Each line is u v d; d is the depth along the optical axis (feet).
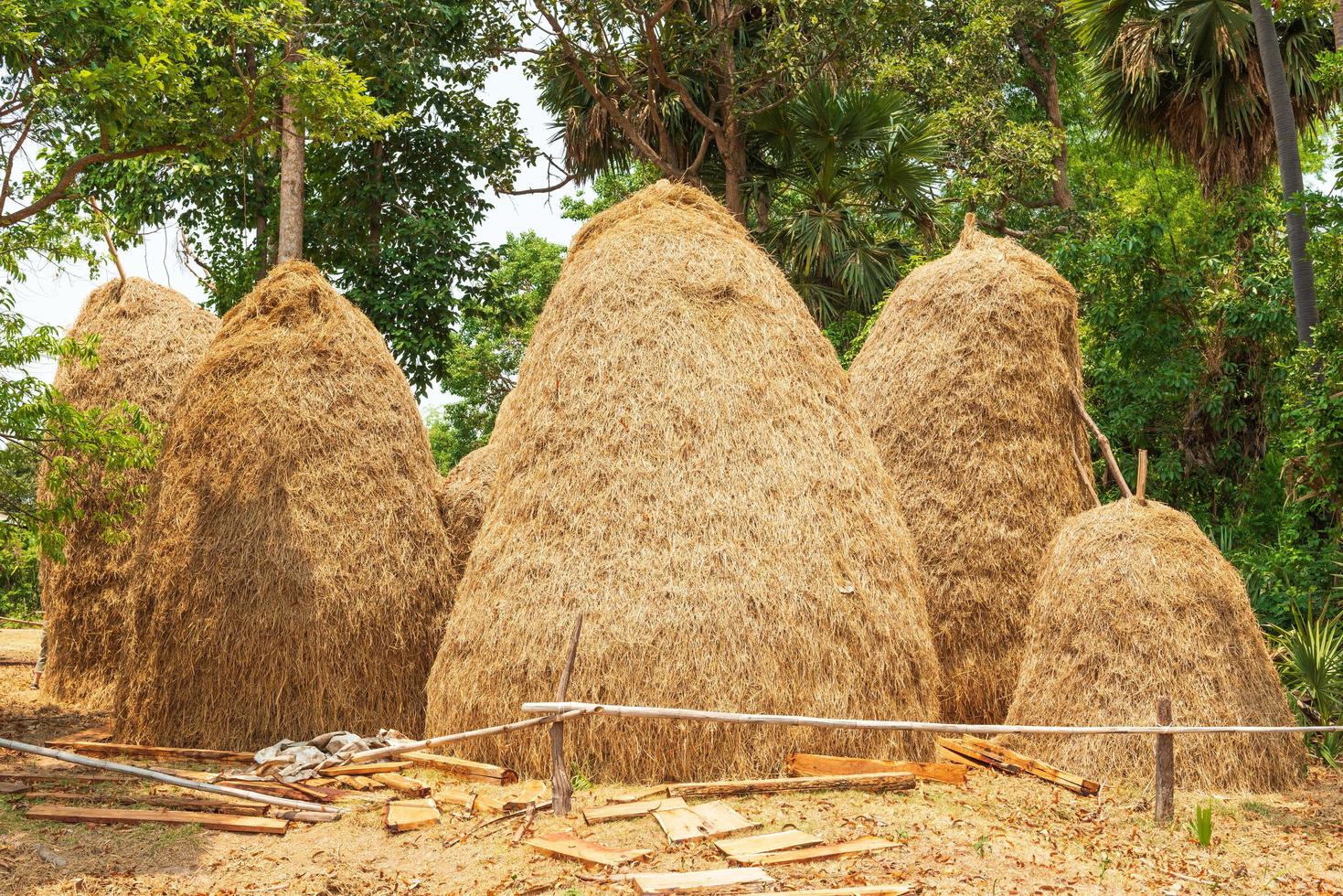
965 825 20.34
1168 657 24.61
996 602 28.81
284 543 26.81
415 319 60.70
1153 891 17.63
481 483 31.32
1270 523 46.80
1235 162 49.32
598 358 25.55
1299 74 46.44
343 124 38.50
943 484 29.71
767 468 24.48
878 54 67.92
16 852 18.93
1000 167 70.64
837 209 64.44
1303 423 35.63
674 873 17.17
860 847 18.51
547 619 23.21
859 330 64.34
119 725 27.91
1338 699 29.63
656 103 63.31
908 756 23.68
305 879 17.94
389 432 29.01
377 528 27.84
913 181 65.10
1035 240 75.05
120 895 17.15
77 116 33.76
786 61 59.11
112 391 34.71
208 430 28.25
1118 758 24.39
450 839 19.57
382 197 62.34
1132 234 47.11
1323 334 36.65
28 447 31.40
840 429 26.00
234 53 36.06
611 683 22.35
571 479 24.50
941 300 31.37
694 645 22.50
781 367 25.91
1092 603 25.52
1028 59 87.45
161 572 27.50
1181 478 48.37
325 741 25.43
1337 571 36.60
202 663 26.45
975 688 28.53
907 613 24.72
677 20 61.46
